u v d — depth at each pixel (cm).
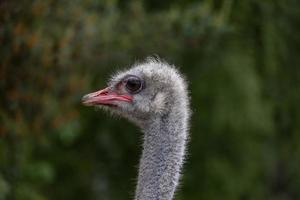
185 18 1479
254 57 1702
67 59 1319
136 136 1819
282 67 1736
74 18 1327
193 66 1678
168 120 1037
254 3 1577
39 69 1297
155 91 1044
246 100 1772
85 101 1068
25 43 1270
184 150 1035
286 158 1973
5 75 1282
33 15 1270
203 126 1809
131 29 1460
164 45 1479
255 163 1867
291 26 1641
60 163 1827
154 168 1028
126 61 1448
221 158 1839
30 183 1680
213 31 1477
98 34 1388
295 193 2105
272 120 1823
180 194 1816
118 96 1061
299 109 1819
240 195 1850
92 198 1828
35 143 1484
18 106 1310
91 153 1839
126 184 1828
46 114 1334
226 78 1753
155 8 1650
